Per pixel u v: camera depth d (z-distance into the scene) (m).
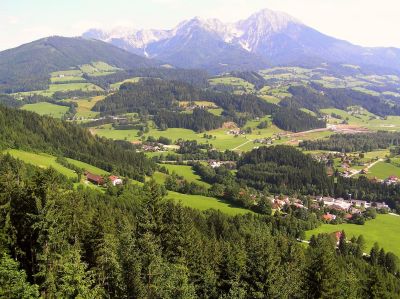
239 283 62.81
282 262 89.12
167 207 82.56
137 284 57.69
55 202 59.09
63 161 190.25
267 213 176.38
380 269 120.56
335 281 64.00
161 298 56.16
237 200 185.25
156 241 69.38
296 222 162.00
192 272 70.69
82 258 68.06
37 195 57.97
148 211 75.31
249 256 71.38
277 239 117.00
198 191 199.88
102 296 56.41
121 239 66.75
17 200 59.25
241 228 134.88
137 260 59.91
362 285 80.38
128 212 123.44
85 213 77.75
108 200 137.38
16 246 57.09
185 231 77.06
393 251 153.75
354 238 152.25
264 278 60.69
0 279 45.00
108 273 62.09
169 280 56.75
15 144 190.38
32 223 57.00
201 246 81.00
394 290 94.81
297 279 67.44
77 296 47.25
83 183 168.38
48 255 55.75
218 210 156.12
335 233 159.50
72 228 67.31
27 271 57.47
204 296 68.62
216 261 77.56
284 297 59.25
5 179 62.72
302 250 111.62
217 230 129.12
